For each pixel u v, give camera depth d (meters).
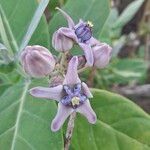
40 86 0.13
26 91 0.13
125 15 0.20
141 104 0.22
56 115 0.11
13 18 0.14
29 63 0.12
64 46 0.12
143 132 0.13
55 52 0.14
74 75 0.11
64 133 0.13
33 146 0.12
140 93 0.22
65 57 0.12
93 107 0.13
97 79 0.21
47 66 0.12
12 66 0.13
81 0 0.14
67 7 0.14
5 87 0.14
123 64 0.23
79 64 0.12
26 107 0.13
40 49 0.12
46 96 0.11
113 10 0.22
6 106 0.13
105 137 0.13
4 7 0.14
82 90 0.11
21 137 0.12
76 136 0.13
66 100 0.11
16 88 0.13
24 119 0.12
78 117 0.13
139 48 0.26
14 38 0.14
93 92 0.13
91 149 0.13
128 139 0.13
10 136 0.12
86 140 0.13
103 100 0.13
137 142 0.13
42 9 0.12
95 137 0.13
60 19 0.14
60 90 0.11
